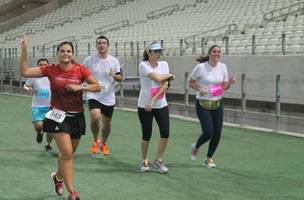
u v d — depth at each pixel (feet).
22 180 25.95
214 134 29.19
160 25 94.68
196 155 30.66
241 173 28.09
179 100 64.23
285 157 33.19
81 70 21.26
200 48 70.64
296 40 58.85
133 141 39.65
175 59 66.69
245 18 77.10
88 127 48.21
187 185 25.11
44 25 136.15
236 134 44.14
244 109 51.16
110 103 32.45
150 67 26.91
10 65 102.17
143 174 27.66
